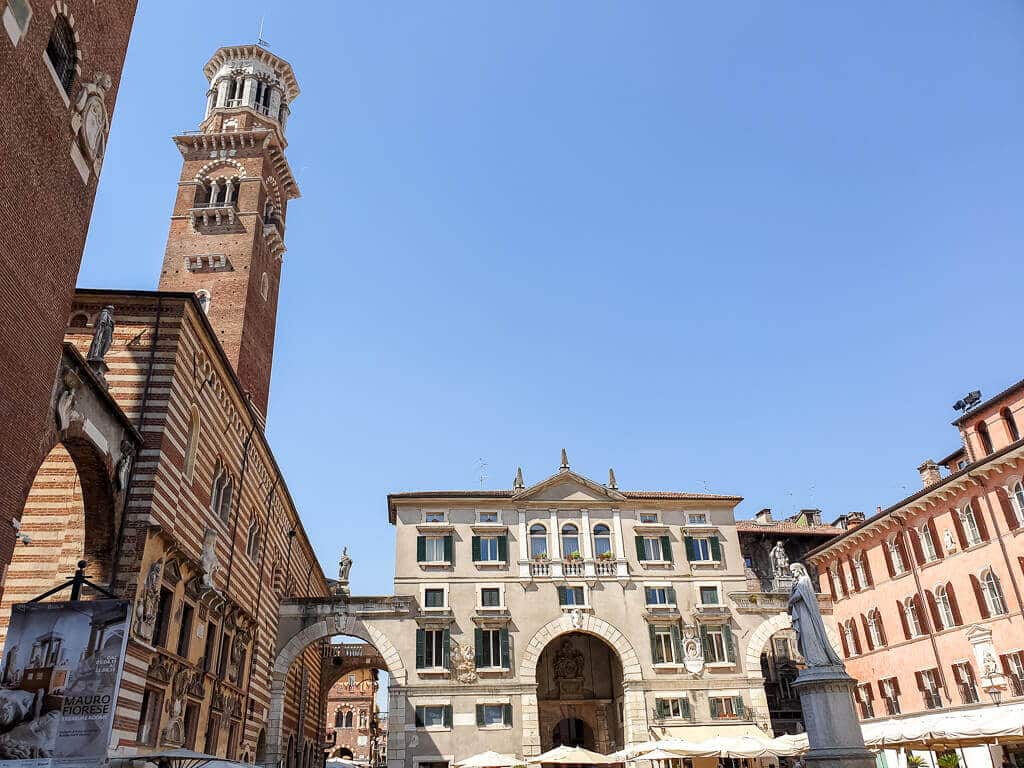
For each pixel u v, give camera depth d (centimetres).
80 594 2405
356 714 10306
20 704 1950
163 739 2703
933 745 3394
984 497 4362
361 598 5078
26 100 1808
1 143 1703
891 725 3344
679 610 5312
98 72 2217
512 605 5203
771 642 6134
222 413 3503
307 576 6469
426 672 4922
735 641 5259
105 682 1989
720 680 5119
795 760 4719
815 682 2091
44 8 1889
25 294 1819
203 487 3222
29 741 1920
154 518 2623
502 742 4834
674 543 5516
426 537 5344
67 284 2042
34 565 2483
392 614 5069
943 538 4678
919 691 4781
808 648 2173
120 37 2370
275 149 6206
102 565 2470
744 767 4888
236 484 3781
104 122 2250
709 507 5666
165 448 2753
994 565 4266
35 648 2006
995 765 4050
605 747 5394
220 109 6341
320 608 5031
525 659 5056
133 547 2533
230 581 3650
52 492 2592
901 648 4991
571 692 5528
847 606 5634
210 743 3391
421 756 4744
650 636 5206
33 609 2050
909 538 4972
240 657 3856
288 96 6975
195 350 3088
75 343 2852
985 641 4272
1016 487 4175
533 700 4956
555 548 5406
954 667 4506
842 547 5700
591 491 5606
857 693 5438
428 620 5062
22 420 1819
